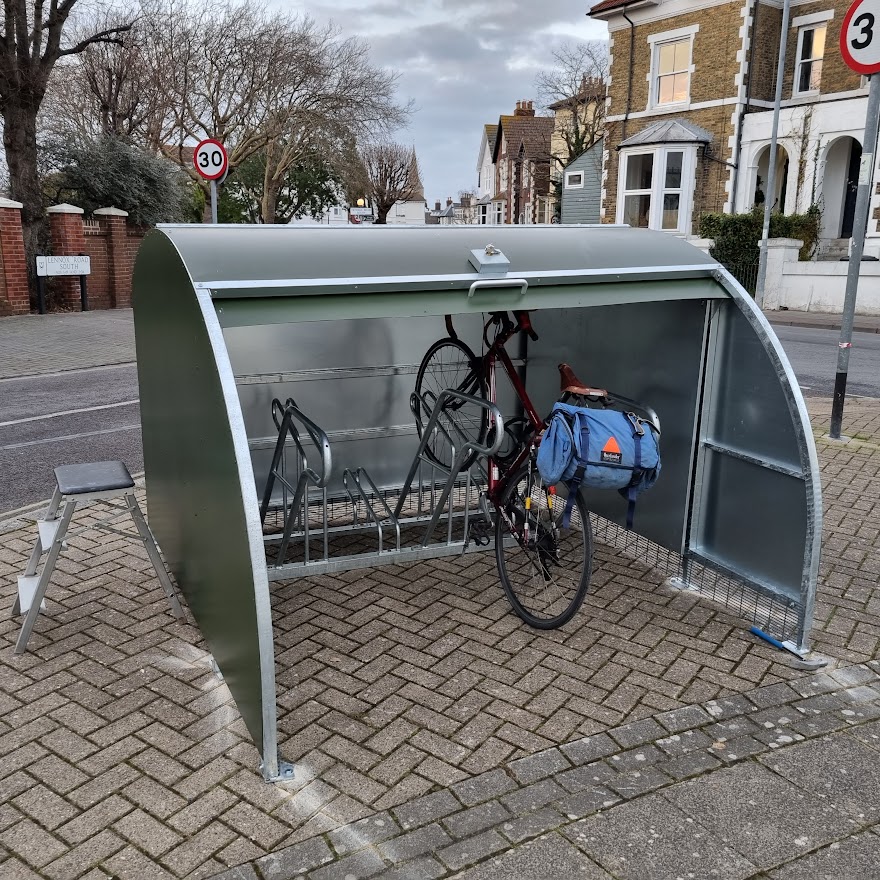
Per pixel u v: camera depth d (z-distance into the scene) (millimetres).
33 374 11508
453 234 3986
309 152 34594
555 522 4219
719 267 4004
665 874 2500
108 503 5926
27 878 2473
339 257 3484
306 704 3428
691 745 3143
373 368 5426
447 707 3410
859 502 5977
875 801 2840
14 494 6270
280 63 28922
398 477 5703
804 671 3713
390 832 2662
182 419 3654
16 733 3199
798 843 2633
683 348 4379
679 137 24734
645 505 4820
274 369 5172
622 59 27219
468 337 5684
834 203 23672
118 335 15133
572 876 2484
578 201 32375
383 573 4781
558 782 2916
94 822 2713
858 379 11195
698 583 4480
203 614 3723
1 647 3859
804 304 20641
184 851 2582
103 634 3994
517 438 5578
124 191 20438
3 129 18719
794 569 3855
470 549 4836
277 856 2551
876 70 6770
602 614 4258
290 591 4539
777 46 24250
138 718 3301
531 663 3770
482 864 2529
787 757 3074
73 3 18547
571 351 5309
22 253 17438
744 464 4102
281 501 5289
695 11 24781
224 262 3262
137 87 28203
